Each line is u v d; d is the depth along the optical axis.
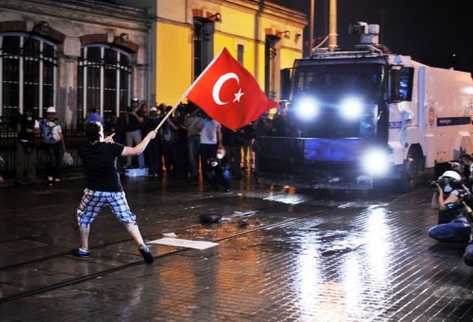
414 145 16.52
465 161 11.36
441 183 9.52
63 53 18.75
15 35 17.61
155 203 13.50
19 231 10.30
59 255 8.76
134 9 20.73
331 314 6.40
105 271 7.98
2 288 7.20
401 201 14.48
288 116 15.84
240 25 25.72
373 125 14.70
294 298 6.93
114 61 20.61
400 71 15.24
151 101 21.52
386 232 10.68
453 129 18.98
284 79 16.05
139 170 18.58
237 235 10.32
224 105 8.52
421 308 6.61
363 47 16.52
